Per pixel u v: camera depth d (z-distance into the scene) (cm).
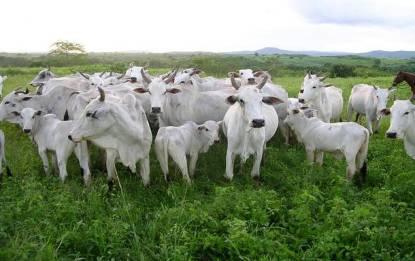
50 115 873
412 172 786
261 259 509
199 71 1342
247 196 680
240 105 793
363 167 824
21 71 3650
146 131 785
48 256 511
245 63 3941
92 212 645
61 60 5384
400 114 846
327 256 527
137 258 536
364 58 7281
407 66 4722
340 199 645
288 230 607
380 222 603
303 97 1178
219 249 548
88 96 928
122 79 1409
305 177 781
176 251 523
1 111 1114
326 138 855
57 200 651
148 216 654
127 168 883
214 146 1029
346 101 1916
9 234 571
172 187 743
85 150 796
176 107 1055
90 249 550
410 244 560
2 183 751
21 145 1049
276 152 995
